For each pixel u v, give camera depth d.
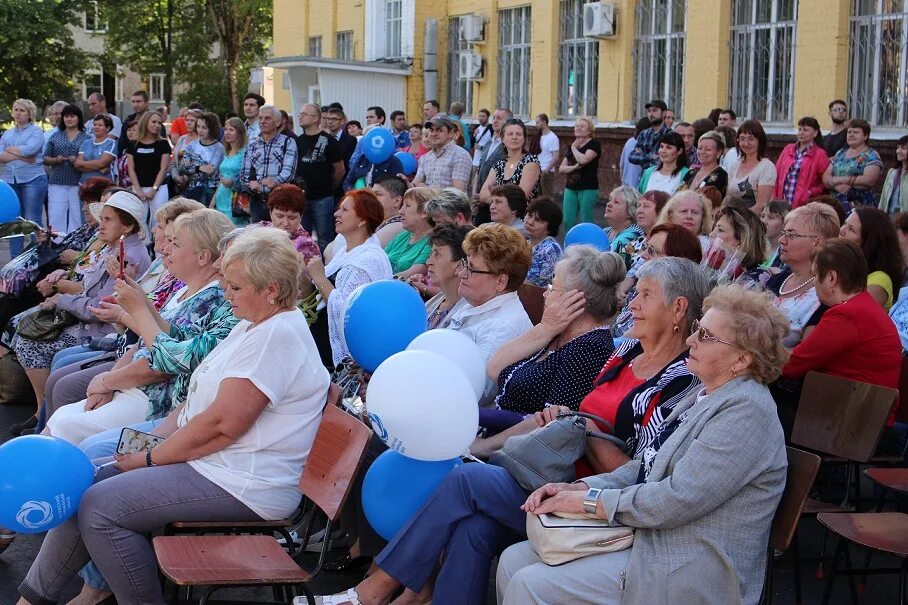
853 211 5.89
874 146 12.05
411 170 12.77
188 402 4.28
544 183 15.63
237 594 4.72
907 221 6.32
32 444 3.89
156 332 4.85
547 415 4.13
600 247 6.97
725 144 9.46
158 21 36.34
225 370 4.05
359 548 4.64
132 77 43.97
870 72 12.40
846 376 4.92
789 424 5.04
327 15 23.88
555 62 17.70
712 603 3.30
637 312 3.96
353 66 19.78
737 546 3.34
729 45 14.27
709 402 3.43
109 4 35.56
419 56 20.61
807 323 5.48
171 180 12.74
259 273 4.04
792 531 3.45
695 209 6.31
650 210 6.76
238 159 11.48
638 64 16.03
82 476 3.92
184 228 5.01
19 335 6.67
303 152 11.14
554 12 17.55
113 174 13.05
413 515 3.81
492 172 9.88
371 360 4.96
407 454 3.77
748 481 3.30
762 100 13.91
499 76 19.30
